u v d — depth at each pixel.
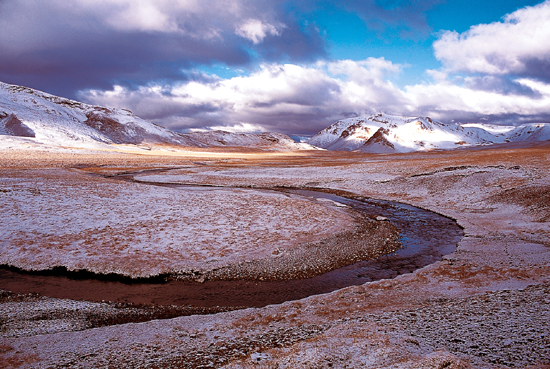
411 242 20.70
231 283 14.23
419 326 8.13
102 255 16.41
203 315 10.77
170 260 16.19
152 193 33.94
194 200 31.08
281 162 93.56
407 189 40.19
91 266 15.25
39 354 7.95
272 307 11.27
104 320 10.85
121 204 27.41
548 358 5.80
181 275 14.86
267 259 16.80
